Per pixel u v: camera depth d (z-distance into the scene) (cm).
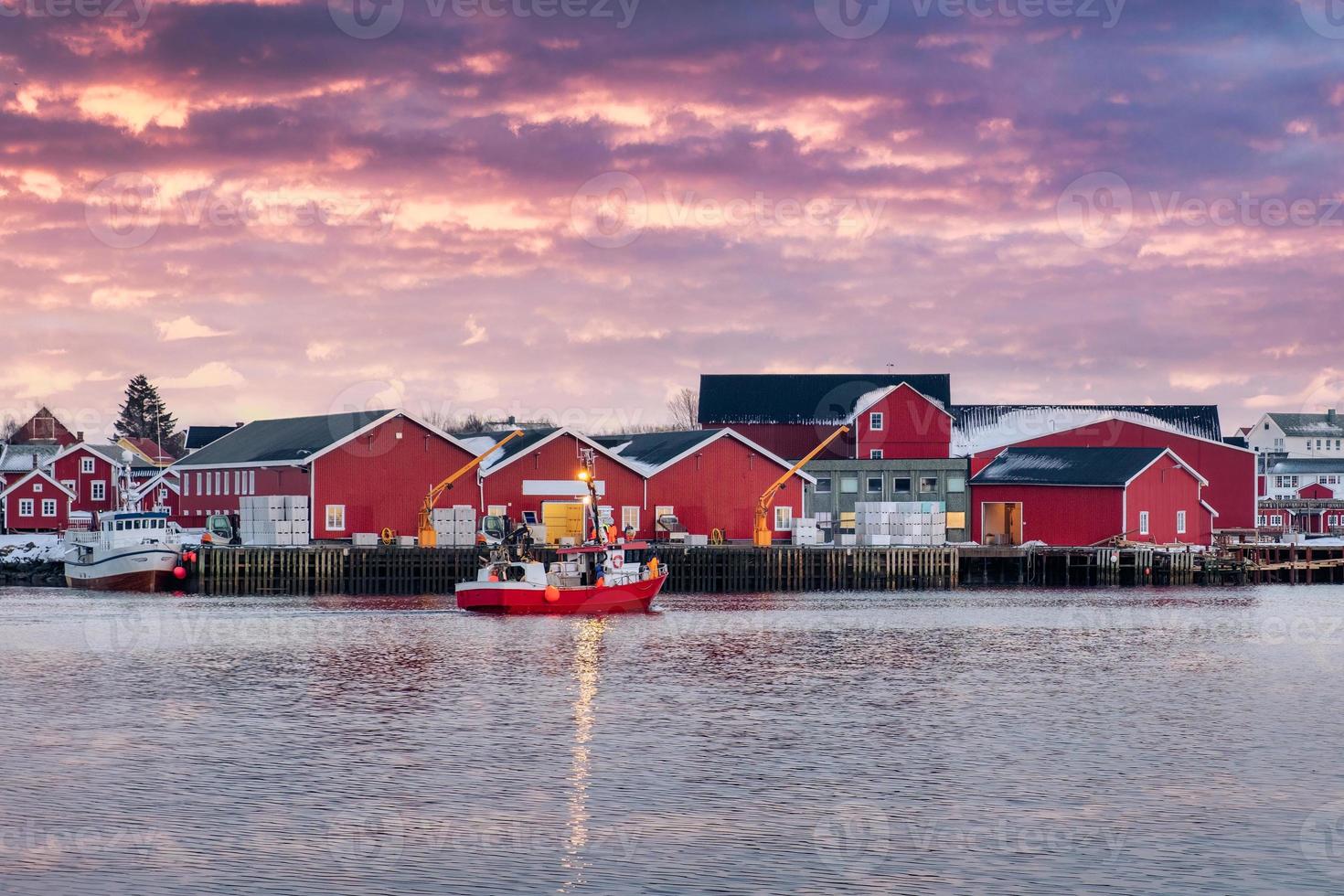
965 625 6159
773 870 2434
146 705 3938
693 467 8744
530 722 3694
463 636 5519
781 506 9000
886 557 8325
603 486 8412
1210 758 3288
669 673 4588
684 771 3134
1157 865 2473
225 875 2392
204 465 8975
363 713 3816
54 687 4253
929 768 3173
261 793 2919
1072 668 4778
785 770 3150
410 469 8162
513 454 8394
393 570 7481
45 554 8525
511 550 7450
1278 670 4762
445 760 3231
